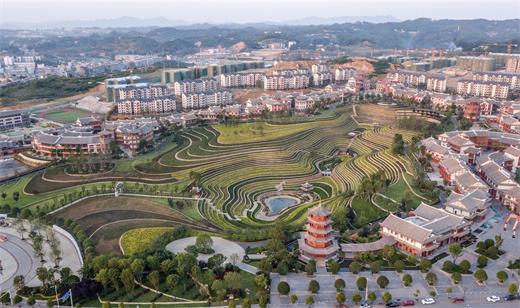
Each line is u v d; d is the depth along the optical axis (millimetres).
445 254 150000
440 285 131375
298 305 123438
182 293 130750
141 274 136125
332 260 148125
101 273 127250
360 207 193250
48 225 170875
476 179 194875
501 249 151000
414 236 146750
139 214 188875
